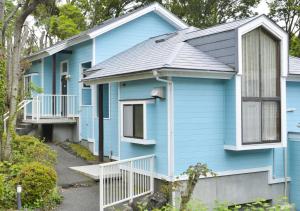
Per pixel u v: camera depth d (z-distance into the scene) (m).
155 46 11.34
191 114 8.77
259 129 9.24
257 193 9.70
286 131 9.90
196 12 25.19
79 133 14.60
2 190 7.26
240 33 8.84
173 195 8.30
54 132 14.84
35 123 14.52
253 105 9.20
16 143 10.59
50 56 16.91
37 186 7.62
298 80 10.80
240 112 8.91
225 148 9.13
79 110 14.70
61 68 16.89
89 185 9.78
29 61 16.52
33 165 8.02
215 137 9.07
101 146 11.85
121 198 8.58
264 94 9.38
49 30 26.75
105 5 27.09
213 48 9.47
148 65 8.98
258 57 9.33
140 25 14.73
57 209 7.94
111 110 12.16
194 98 8.81
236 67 8.83
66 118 14.95
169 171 8.49
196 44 10.00
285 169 10.15
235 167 9.35
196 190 8.75
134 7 27.38
